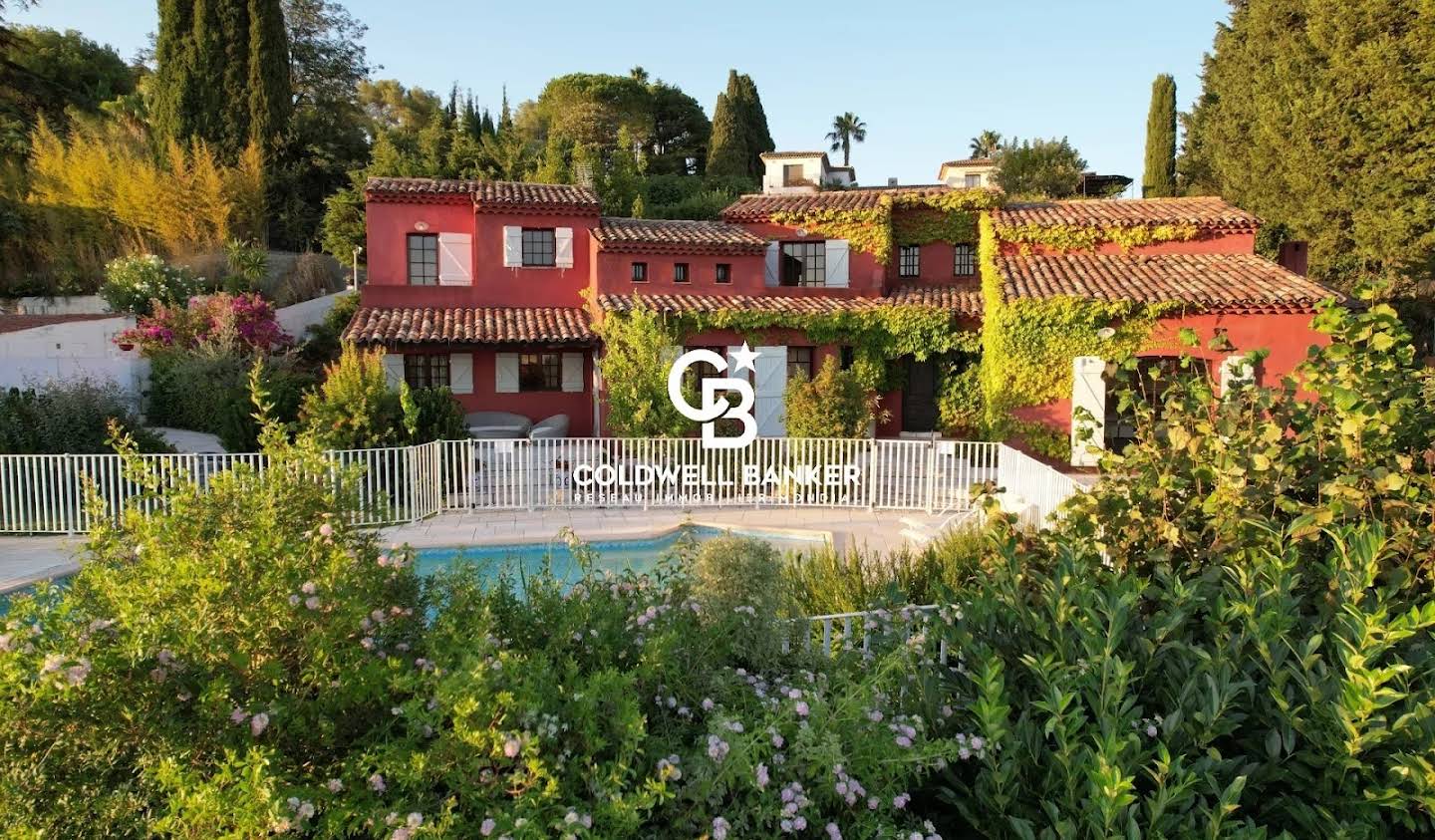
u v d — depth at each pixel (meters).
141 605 3.17
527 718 2.75
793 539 12.80
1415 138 22.94
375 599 3.70
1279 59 25.69
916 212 24.23
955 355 21.88
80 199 30.38
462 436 15.33
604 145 59.97
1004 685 3.58
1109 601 3.60
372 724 3.18
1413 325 24.91
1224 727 3.01
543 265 22.69
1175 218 20.59
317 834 2.70
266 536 3.63
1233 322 17.06
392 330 19.94
